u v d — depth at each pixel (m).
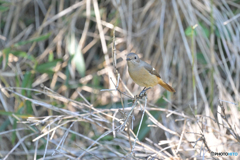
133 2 11.77
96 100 11.41
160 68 11.35
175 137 10.05
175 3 10.91
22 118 10.09
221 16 10.84
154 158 7.13
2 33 11.96
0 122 10.89
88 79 11.69
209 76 10.97
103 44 10.86
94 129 10.94
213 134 8.30
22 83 10.23
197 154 7.62
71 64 11.45
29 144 10.54
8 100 11.17
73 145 10.23
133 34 11.53
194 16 10.84
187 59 11.18
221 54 10.38
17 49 11.71
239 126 9.23
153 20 11.52
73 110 11.06
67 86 10.80
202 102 10.74
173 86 11.25
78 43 12.05
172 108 11.05
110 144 10.10
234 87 9.95
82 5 11.54
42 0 12.33
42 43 12.04
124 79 11.27
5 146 10.61
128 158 7.54
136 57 7.94
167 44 11.33
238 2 11.42
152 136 10.74
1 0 11.27
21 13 12.19
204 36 10.70
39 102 7.73
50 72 10.70
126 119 6.29
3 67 10.97
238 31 10.87
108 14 12.20
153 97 11.22
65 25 11.68
